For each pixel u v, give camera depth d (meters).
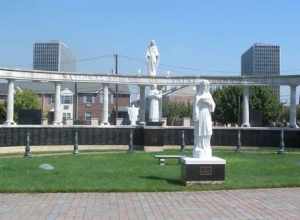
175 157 30.89
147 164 30.09
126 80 52.38
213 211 14.54
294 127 51.41
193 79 53.59
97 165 28.91
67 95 109.75
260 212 14.38
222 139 52.28
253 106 91.88
